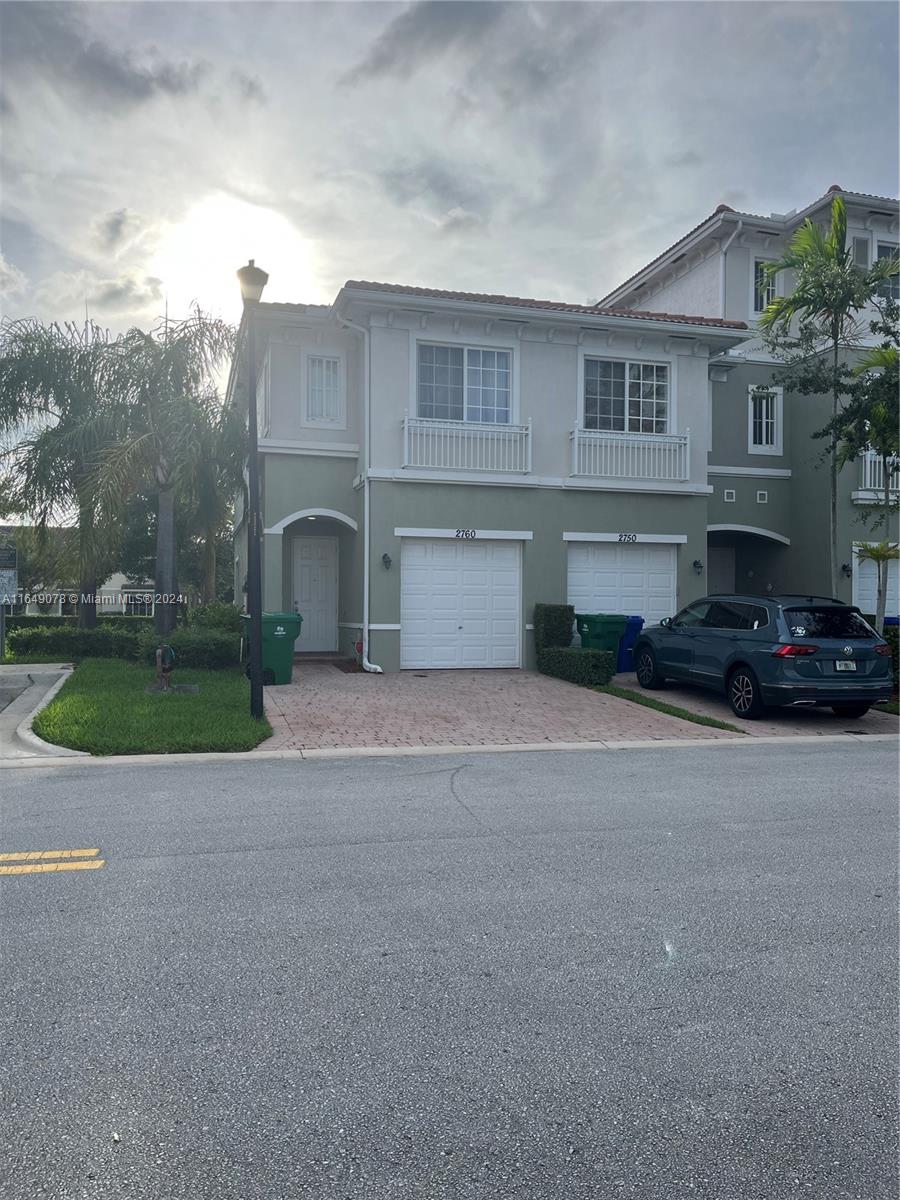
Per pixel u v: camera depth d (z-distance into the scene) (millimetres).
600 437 17375
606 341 17578
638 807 7355
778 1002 3889
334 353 17656
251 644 11117
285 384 17406
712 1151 2883
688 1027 3662
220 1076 3260
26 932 4527
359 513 17203
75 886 5203
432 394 16688
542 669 16438
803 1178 2760
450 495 16609
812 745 10773
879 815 7137
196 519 18422
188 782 8125
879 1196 2688
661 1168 2797
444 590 16766
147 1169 2758
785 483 20656
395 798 7578
